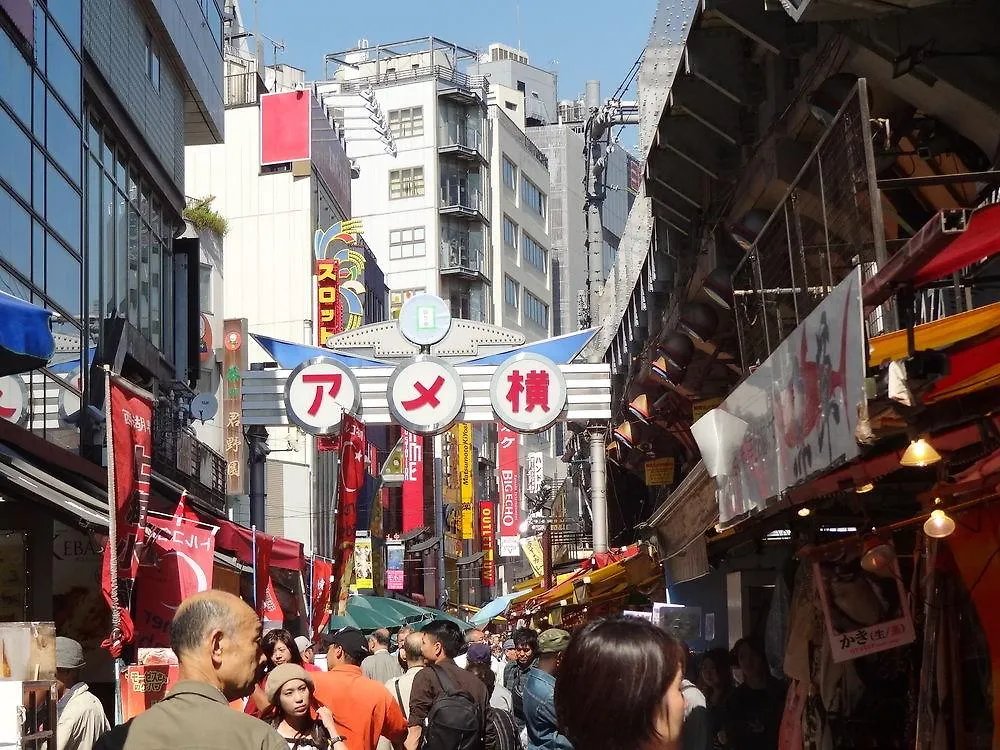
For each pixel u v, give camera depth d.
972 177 6.02
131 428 9.71
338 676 7.55
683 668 2.76
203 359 36.22
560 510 39.69
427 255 80.75
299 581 19.55
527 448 83.19
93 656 14.21
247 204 49.72
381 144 82.25
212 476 25.62
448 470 66.56
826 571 7.46
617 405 26.38
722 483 9.19
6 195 14.34
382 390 19.75
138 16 22.11
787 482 6.86
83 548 14.20
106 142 20.12
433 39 90.62
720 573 14.75
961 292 7.11
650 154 17.16
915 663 7.60
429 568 61.69
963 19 9.33
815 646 8.04
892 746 7.88
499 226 85.38
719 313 17.17
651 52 17.08
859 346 5.23
